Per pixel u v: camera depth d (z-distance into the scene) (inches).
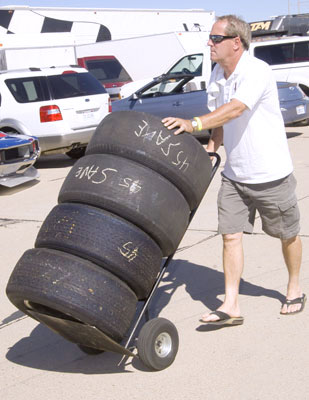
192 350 159.2
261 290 195.8
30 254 142.3
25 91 447.2
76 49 805.2
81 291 134.8
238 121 159.8
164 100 531.8
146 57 791.7
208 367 149.9
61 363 159.6
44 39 827.4
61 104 444.1
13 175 386.0
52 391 145.3
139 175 142.4
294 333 163.9
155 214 141.7
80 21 850.1
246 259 226.2
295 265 174.9
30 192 378.6
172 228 145.3
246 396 136.3
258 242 244.1
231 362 151.5
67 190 146.1
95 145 148.3
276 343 159.3
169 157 144.3
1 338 178.1
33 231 289.3
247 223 168.7
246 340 162.2
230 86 158.6
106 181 141.8
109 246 138.1
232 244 168.4
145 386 143.5
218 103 166.2
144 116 146.4
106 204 141.1
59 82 452.4
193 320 178.1
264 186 162.2
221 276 213.0
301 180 349.1
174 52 773.3
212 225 275.6
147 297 148.8
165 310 186.9
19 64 767.7
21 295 138.5
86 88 460.4
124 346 145.5
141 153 143.3
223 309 167.6
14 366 160.1
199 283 207.9
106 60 804.0
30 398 143.0
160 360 148.1
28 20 816.3
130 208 140.0
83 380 149.1
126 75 807.7
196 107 520.1
